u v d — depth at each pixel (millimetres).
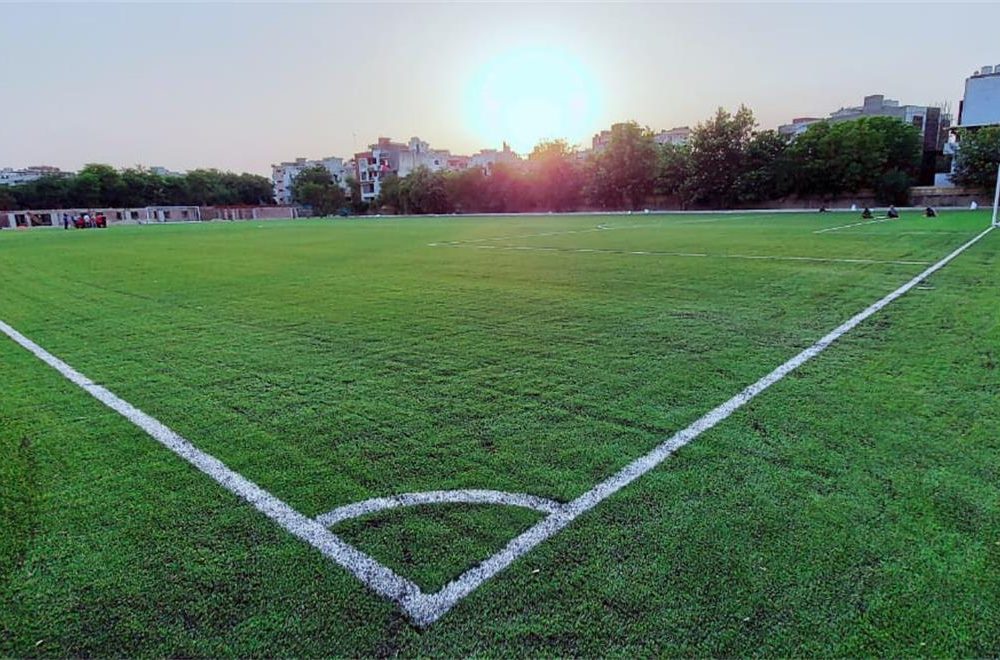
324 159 88625
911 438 2668
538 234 18562
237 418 3184
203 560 1936
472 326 5242
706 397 3277
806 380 3492
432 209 53750
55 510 2258
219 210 57469
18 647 1584
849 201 33469
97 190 56656
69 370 4188
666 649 1508
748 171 36688
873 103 48688
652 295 6531
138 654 1553
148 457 2715
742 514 2100
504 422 3021
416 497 2307
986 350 4012
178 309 6488
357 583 1805
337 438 2883
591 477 2416
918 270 7793
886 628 1556
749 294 6422
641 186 40906
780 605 1646
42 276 9859
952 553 1846
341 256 12305
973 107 29359
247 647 1564
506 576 1813
